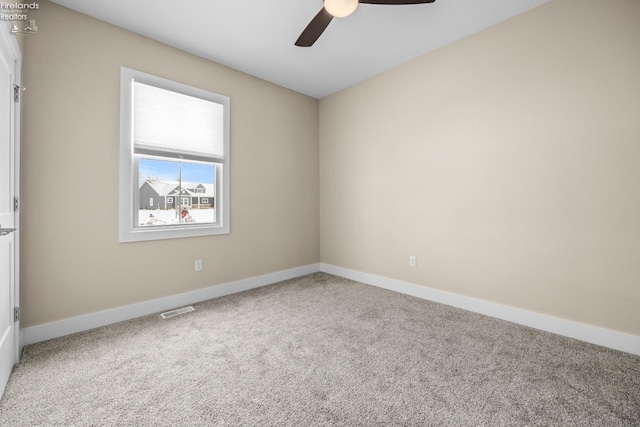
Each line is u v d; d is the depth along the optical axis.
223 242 2.96
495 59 2.33
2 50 1.43
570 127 1.99
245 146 3.14
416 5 2.08
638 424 1.20
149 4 2.03
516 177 2.24
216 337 2.00
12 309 1.59
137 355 1.75
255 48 2.64
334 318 2.35
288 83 3.43
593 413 1.27
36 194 1.92
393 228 3.12
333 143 3.78
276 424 1.20
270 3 2.05
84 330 2.10
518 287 2.25
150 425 1.19
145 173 2.49
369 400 1.35
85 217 2.12
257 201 3.26
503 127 2.30
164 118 2.54
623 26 1.79
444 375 1.55
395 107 3.06
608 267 1.86
